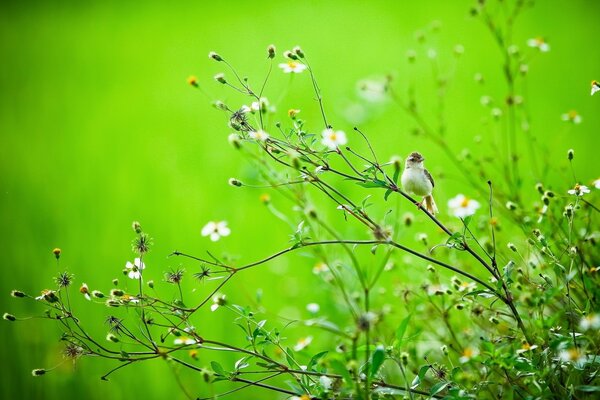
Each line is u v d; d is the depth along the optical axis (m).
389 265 5.39
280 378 5.74
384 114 10.11
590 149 8.37
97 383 5.88
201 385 5.82
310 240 4.32
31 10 17.55
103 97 12.38
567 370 3.89
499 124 8.80
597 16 12.79
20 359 6.04
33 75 13.45
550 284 4.07
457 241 3.91
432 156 8.82
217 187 9.02
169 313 4.02
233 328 6.36
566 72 10.88
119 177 9.55
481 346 4.32
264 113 4.00
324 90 11.22
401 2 15.70
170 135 10.77
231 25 15.40
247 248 7.75
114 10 17.23
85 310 6.54
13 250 7.72
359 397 3.43
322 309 6.28
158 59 13.81
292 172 4.48
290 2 16.86
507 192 6.65
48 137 10.95
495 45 12.12
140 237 4.17
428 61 11.96
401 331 3.65
